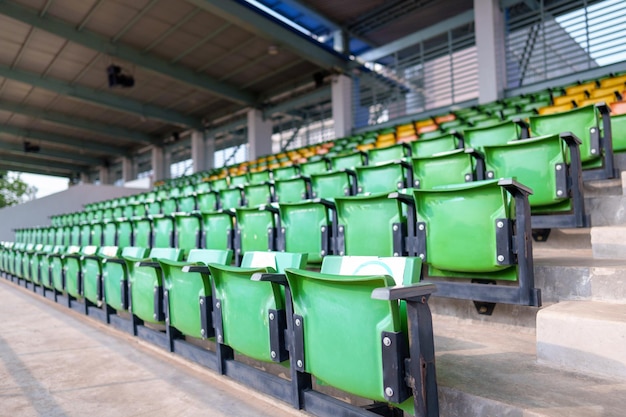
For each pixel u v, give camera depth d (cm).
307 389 169
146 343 291
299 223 322
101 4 964
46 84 1323
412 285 125
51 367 257
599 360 158
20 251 622
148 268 275
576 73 818
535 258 248
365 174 375
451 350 192
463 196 219
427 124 825
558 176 259
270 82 1439
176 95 1530
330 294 147
